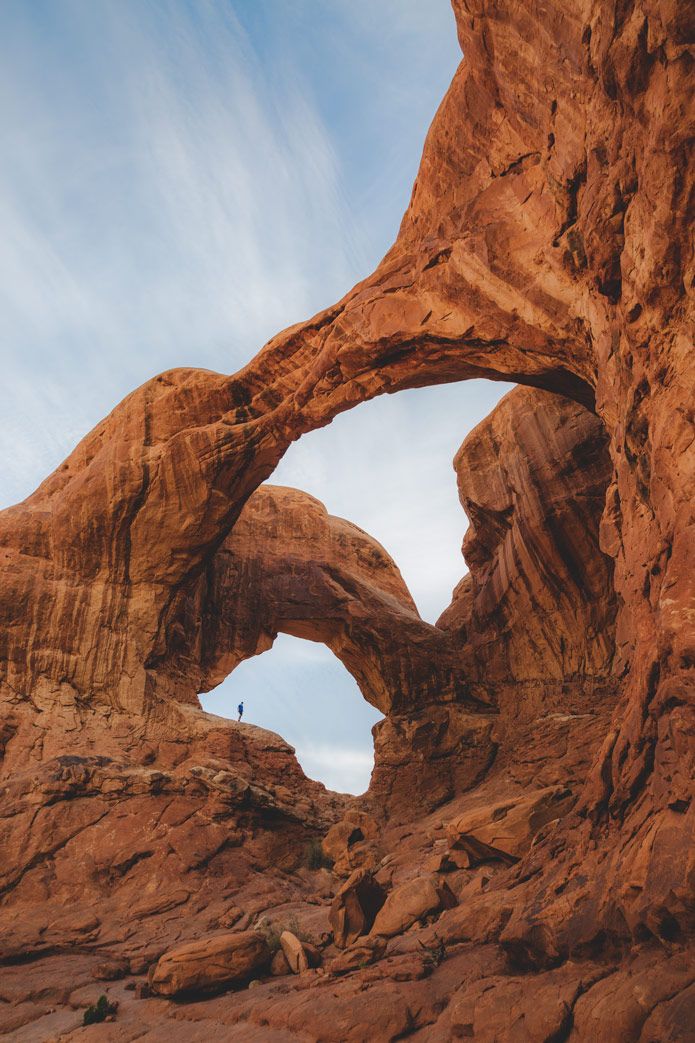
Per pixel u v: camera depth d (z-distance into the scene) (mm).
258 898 16391
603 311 10000
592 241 9102
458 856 12867
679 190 6953
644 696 7488
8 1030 10781
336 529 30859
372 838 19703
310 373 17531
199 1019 9359
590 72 8539
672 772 6719
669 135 6836
